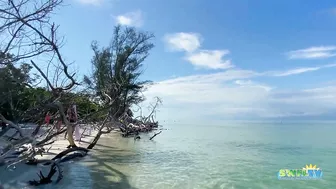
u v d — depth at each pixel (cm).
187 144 2880
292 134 4962
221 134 4894
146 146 2533
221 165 1645
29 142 894
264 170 1526
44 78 978
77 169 1316
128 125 3628
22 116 973
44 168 1227
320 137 4216
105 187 1036
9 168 1102
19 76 964
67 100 1183
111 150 2097
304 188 1171
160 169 1446
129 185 1090
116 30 4422
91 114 1514
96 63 4141
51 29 882
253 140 3569
